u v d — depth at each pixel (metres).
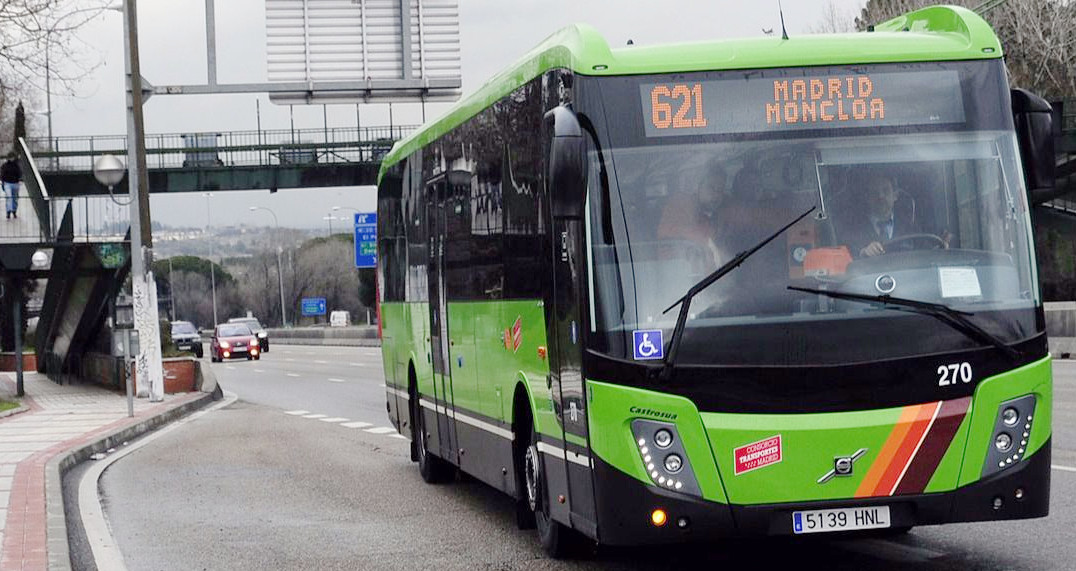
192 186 63.22
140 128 35.75
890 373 9.20
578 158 9.33
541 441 11.19
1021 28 64.56
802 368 9.19
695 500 9.18
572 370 9.88
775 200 9.48
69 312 46.56
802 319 9.26
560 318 10.19
